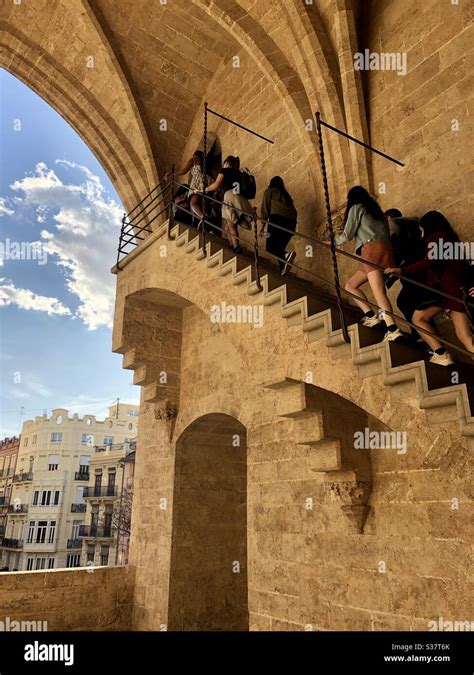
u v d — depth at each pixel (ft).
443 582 16.93
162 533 32.04
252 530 26.11
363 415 20.59
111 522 113.19
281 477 24.99
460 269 15.08
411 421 13.94
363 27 27.25
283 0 27.58
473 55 21.53
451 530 16.99
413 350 14.67
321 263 26.99
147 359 33.83
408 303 16.97
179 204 29.71
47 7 37.04
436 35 23.34
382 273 15.92
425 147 22.85
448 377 13.43
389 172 24.34
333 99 26.48
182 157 42.32
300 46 27.43
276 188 25.05
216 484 33.47
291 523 23.77
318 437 19.19
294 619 22.39
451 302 14.73
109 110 41.42
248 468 27.35
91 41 37.70
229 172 25.12
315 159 27.89
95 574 32.71
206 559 31.60
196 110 41.98
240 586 32.19
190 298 24.57
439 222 16.16
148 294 32.89
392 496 19.19
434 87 22.97
